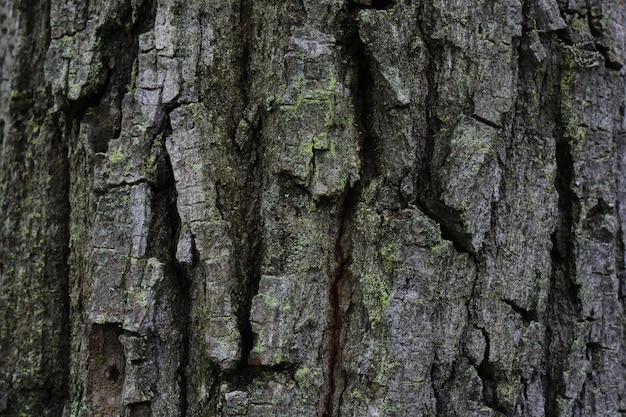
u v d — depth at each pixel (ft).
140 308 4.25
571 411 4.38
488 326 4.29
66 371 4.48
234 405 4.18
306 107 4.20
